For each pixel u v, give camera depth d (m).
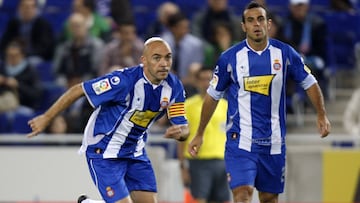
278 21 46.53
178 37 45.81
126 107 27.30
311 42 48.00
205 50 46.16
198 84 38.03
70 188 40.22
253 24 27.56
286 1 54.50
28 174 40.41
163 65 26.81
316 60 47.66
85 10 48.72
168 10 46.94
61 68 46.53
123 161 27.86
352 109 43.22
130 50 45.19
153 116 27.70
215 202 38.88
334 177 40.69
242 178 27.97
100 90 26.89
